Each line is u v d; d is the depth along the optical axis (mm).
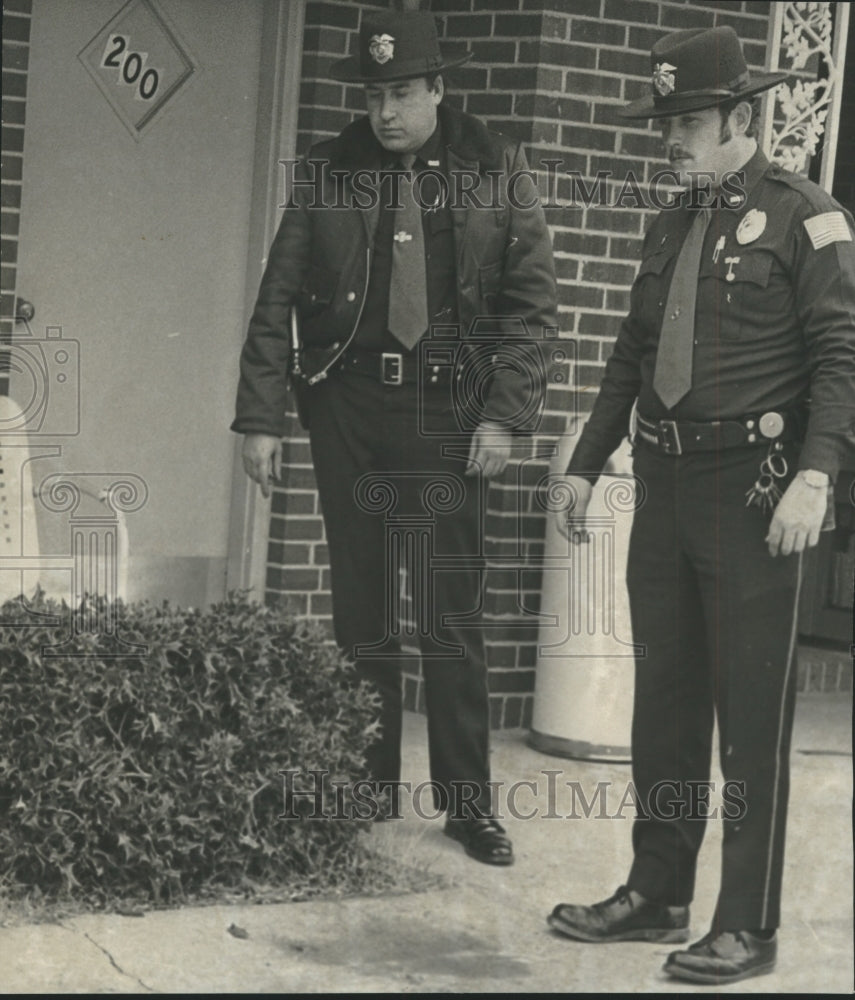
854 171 7203
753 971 4918
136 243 6312
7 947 4754
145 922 5004
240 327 6434
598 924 5121
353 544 5840
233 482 6477
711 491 4840
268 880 5305
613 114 6609
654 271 4957
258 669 5359
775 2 6555
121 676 5121
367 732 5547
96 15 6180
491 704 6723
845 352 4656
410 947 4984
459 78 6633
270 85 6344
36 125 6176
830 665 7273
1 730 5031
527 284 5770
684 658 5031
